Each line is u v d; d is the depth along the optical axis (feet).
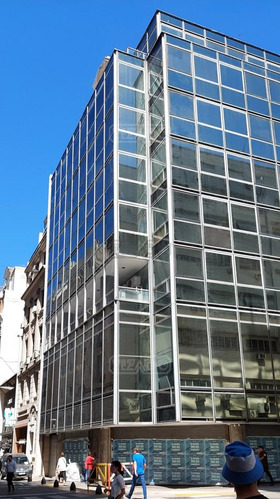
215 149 76.59
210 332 64.54
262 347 67.36
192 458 65.41
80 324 84.23
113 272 70.95
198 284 66.54
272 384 65.72
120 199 74.64
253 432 66.95
